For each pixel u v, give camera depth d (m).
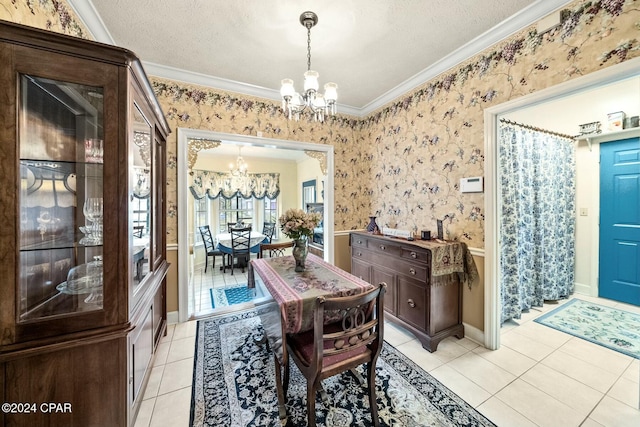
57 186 1.16
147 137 1.60
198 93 2.67
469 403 1.55
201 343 2.25
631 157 3.01
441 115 2.49
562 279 3.25
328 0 1.65
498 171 2.08
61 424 1.04
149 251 1.71
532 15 1.76
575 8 1.59
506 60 1.95
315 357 1.19
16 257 0.95
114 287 1.11
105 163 1.08
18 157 0.95
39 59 0.96
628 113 2.86
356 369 1.88
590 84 1.53
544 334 2.36
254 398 1.61
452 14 1.79
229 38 2.04
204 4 1.68
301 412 1.50
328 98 1.78
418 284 2.22
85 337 1.05
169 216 2.59
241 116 2.88
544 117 3.03
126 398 1.14
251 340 2.30
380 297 1.35
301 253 2.00
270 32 1.97
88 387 1.08
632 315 2.73
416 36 2.03
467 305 2.29
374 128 3.45
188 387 1.71
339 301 1.19
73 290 1.16
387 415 1.46
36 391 1.00
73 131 1.14
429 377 1.78
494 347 2.11
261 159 6.64
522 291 2.78
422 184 2.73
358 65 2.46
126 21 1.83
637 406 1.51
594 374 1.80
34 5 1.22
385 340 2.29
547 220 3.04
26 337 0.97
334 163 3.49
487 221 2.10
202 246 5.85
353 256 3.20
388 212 3.24
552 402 1.55
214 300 3.58
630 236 3.03
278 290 1.58
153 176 1.74
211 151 5.71
